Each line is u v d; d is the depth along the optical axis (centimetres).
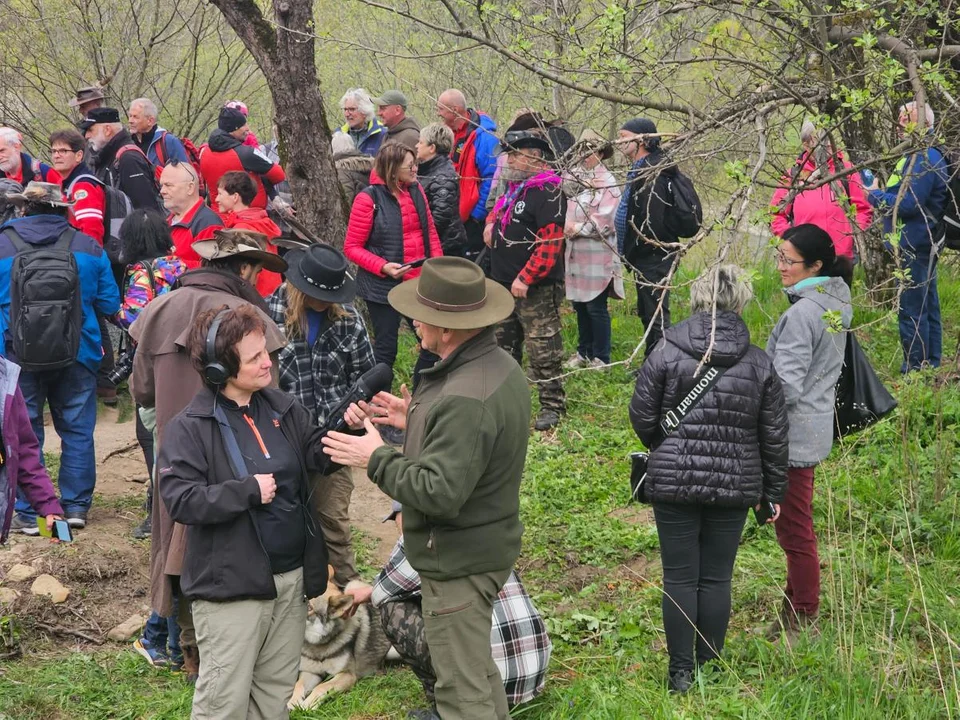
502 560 350
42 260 550
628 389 785
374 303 699
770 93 448
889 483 565
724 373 393
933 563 491
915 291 705
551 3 494
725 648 436
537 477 647
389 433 719
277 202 777
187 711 418
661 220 720
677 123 585
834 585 468
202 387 414
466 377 336
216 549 357
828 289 436
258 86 1272
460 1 462
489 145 802
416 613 396
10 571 517
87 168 777
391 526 623
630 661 444
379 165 688
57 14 1101
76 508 582
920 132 392
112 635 493
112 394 789
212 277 434
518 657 394
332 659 439
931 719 371
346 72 1237
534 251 685
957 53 458
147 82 1178
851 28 488
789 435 435
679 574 407
